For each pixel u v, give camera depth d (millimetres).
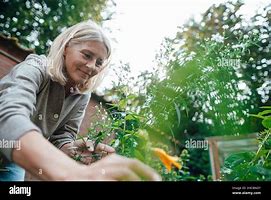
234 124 1080
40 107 1007
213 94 1091
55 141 1026
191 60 1105
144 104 1078
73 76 1062
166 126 1071
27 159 909
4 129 906
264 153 1062
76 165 984
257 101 1088
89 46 1079
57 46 1067
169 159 1057
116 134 1059
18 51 1036
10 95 943
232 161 1065
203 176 1062
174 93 1086
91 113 1062
